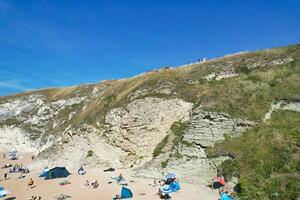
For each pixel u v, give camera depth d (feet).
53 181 172.04
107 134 209.46
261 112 164.76
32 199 140.05
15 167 217.97
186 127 177.78
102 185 157.17
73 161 210.38
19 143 345.92
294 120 153.48
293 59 198.59
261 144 142.92
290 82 179.63
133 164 187.83
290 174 119.75
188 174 151.74
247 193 120.98
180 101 197.88
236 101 174.70
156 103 202.18
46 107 373.61
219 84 200.85
